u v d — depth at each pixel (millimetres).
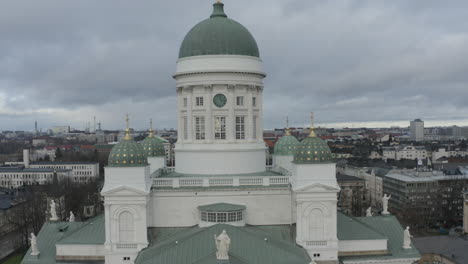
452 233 167875
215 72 93875
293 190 80062
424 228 192250
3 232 185125
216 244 66438
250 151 95750
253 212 86562
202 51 95125
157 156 110938
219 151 94062
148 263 69312
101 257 84688
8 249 161875
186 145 96812
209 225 83500
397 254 86938
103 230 87750
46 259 85875
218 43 94938
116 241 79688
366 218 97812
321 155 80312
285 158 108000
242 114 95812
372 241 86188
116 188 78500
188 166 96125
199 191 85688
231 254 67875
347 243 85812
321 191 79562
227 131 95062
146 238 79812
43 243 90500
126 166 79438
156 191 85438
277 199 86688
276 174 97312
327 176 80250
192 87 95938
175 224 86062
